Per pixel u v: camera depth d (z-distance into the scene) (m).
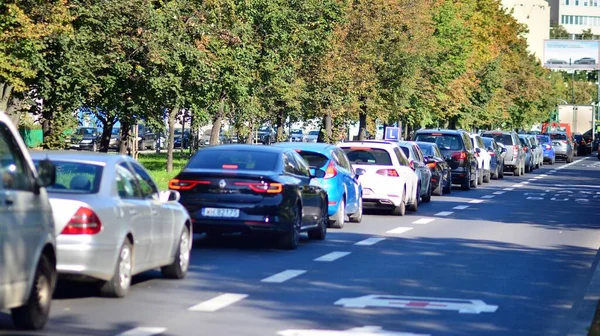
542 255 51.75
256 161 51.66
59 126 101.38
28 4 77.19
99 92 90.00
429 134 118.44
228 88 98.31
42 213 27.27
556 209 88.06
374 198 76.00
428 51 150.00
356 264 45.81
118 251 33.47
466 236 61.31
